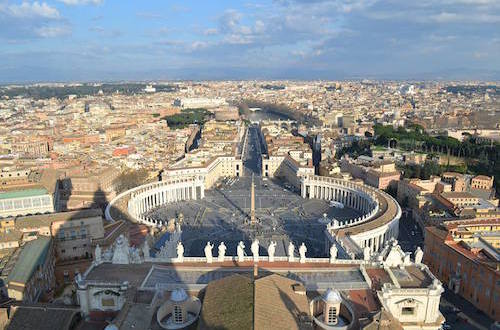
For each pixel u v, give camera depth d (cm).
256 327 7025
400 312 9619
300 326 7662
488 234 17188
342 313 8912
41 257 13850
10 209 19275
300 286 8969
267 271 10294
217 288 8688
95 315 9744
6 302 10794
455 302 14812
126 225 17512
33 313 9481
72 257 16012
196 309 8694
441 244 16588
